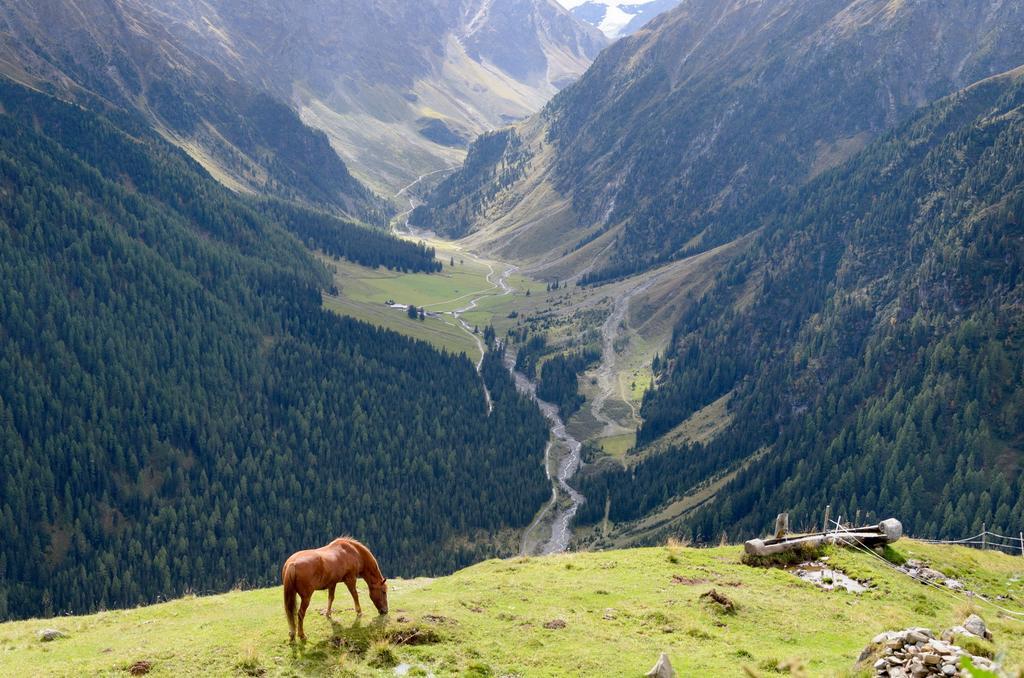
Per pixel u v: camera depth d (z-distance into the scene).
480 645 28.36
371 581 29.72
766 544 43.16
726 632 32.22
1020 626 34.03
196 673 25.34
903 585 40.75
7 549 170.38
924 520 156.12
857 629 33.59
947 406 179.50
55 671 25.81
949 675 22.41
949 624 34.44
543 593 36.19
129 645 29.55
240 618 32.22
